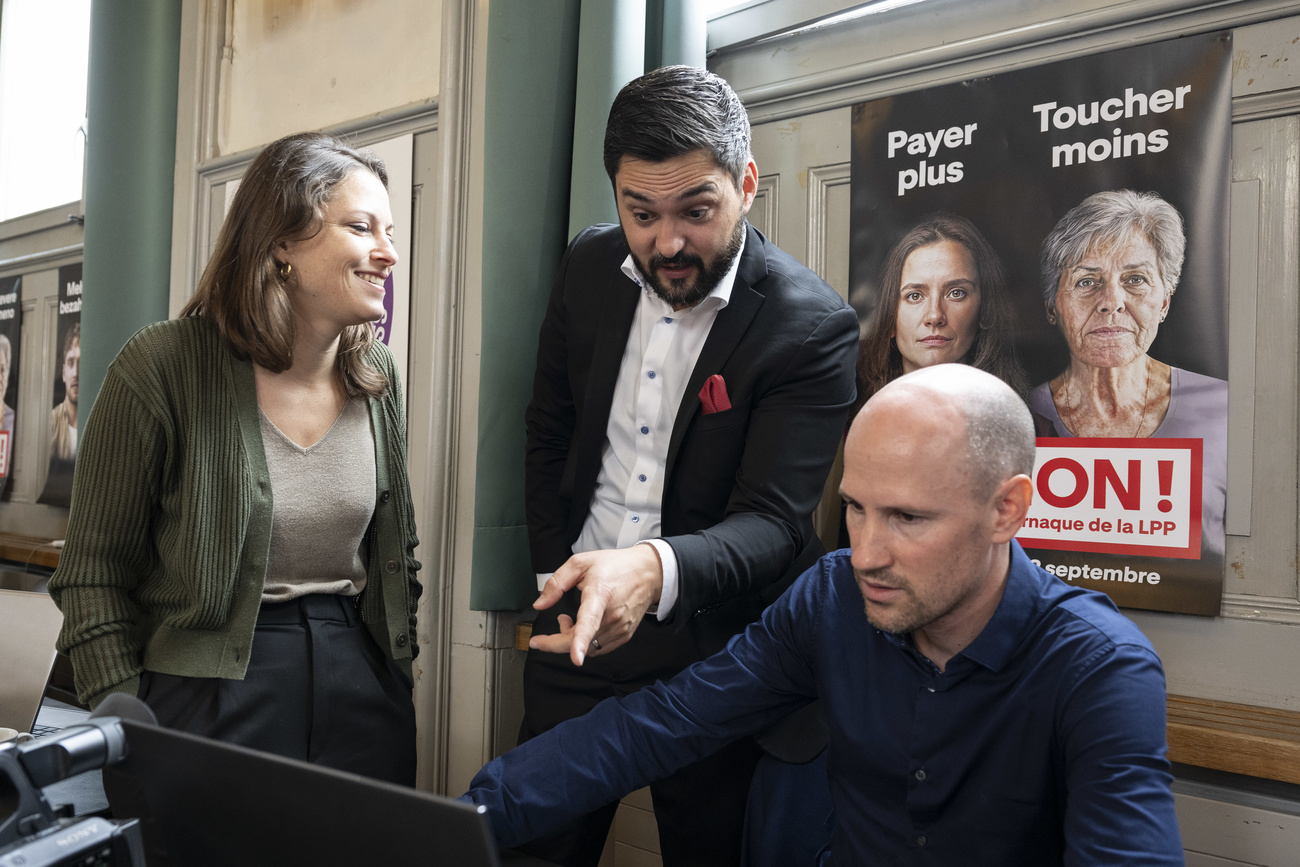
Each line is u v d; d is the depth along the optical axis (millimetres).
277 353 1198
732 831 1346
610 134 1182
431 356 2080
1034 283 1528
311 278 1213
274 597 1243
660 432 1354
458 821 564
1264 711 1312
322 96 2463
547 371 1513
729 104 1176
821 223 1781
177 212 2752
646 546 1110
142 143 2748
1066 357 1501
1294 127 1341
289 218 1189
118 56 2756
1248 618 1377
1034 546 1535
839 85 1744
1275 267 1355
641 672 1336
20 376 3482
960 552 902
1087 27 1471
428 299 2158
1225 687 1395
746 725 1145
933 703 1004
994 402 913
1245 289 1376
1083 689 922
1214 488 1388
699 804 1360
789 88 1798
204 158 2703
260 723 1205
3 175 3580
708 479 1307
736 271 1294
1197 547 1399
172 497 1206
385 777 1332
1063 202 1500
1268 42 1352
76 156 3312
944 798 999
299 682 1249
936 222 1626
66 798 1185
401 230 2213
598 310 1414
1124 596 1455
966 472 889
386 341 2244
